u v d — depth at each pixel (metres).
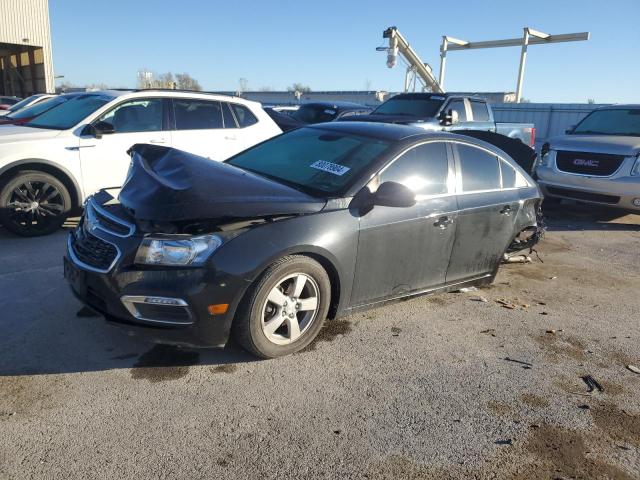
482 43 23.64
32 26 30.75
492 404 3.34
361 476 2.62
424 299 5.04
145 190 3.49
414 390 3.43
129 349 3.66
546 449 2.93
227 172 3.78
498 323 4.61
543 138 20.56
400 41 18.34
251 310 3.39
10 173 5.94
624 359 4.09
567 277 6.08
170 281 3.17
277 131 8.20
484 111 11.93
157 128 7.00
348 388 3.39
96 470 2.53
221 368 3.51
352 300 4.00
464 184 4.72
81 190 6.41
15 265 5.15
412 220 4.18
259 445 2.79
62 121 6.68
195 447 2.74
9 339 3.69
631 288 5.83
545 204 10.12
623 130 9.65
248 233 3.35
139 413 2.99
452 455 2.82
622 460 2.88
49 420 2.87
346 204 3.81
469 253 4.82
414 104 11.52
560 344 4.28
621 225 9.02
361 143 4.41
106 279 3.24
